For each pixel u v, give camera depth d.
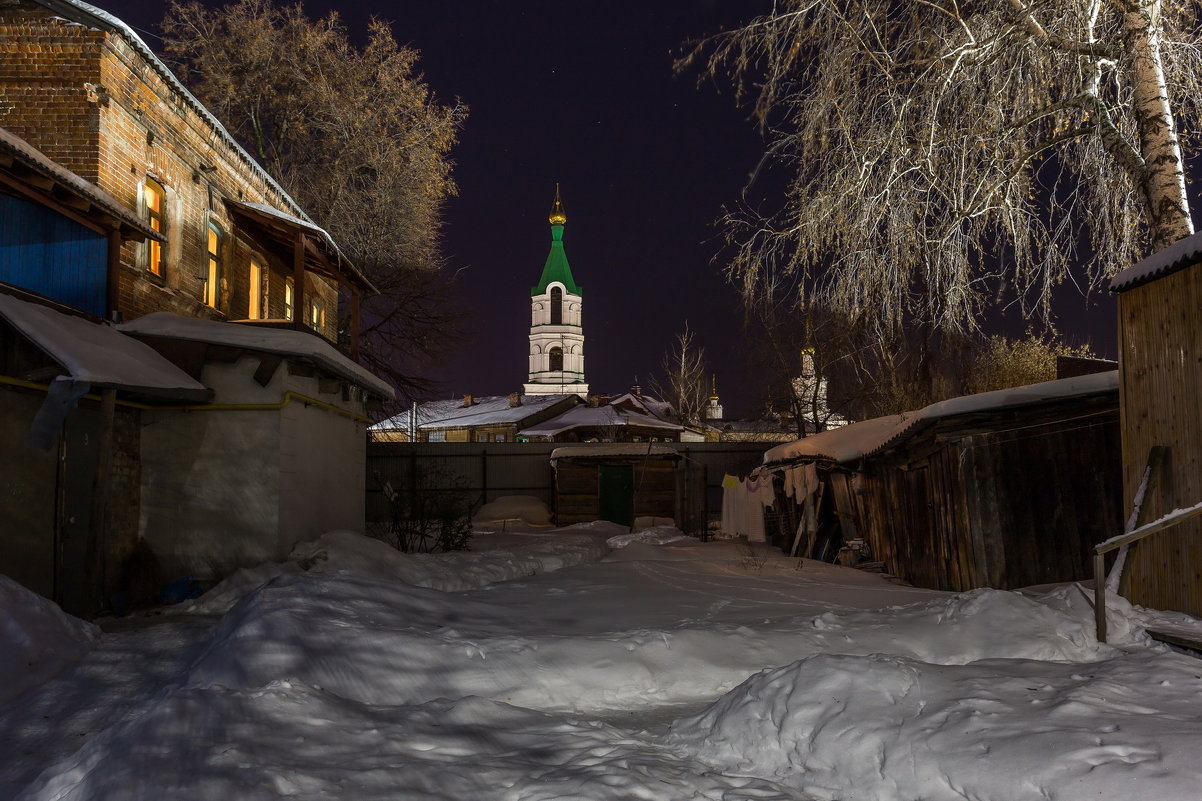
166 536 11.43
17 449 8.89
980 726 3.82
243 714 4.25
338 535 12.05
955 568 10.63
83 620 8.26
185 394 10.68
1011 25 10.70
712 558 15.25
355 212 27.69
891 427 14.20
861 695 4.29
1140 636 6.04
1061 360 16.09
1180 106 11.09
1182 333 6.62
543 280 94.06
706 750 4.42
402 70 27.75
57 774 3.84
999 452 10.23
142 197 12.33
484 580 11.98
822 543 16.95
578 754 4.17
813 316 27.23
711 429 54.06
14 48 11.27
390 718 4.57
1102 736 3.54
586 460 26.47
